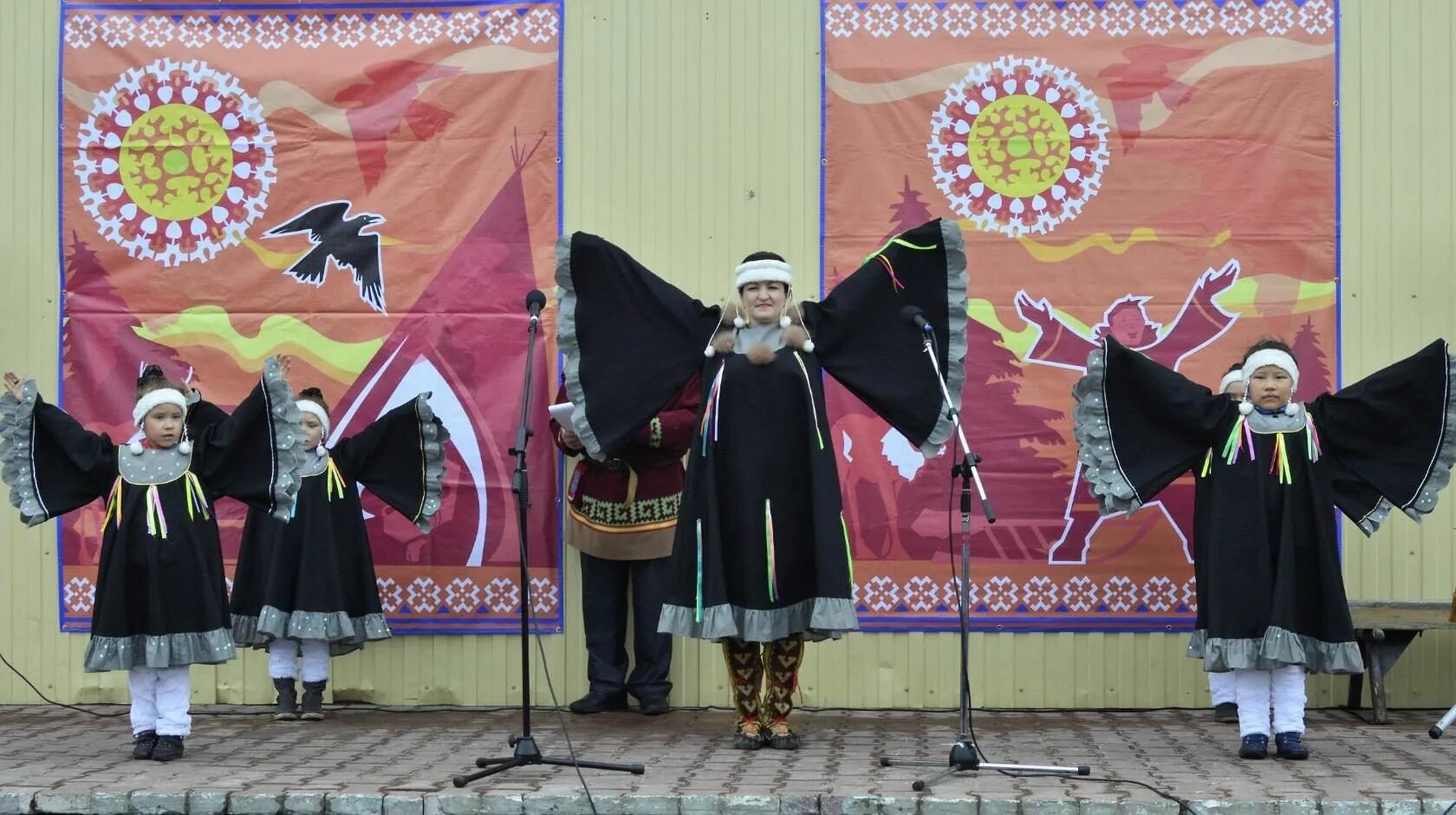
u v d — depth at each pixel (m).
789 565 5.47
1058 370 6.59
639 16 6.73
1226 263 6.59
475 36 6.73
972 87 6.63
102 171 6.78
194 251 6.76
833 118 6.64
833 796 4.66
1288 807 4.57
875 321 5.70
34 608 6.79
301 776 5.06
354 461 6.33
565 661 6.64
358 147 6.74
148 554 5.41
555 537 6.64
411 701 6.67
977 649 6.57
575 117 6.73
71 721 6.39
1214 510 5.50
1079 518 6.56
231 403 6.72
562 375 6.61
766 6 6.70
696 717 6.38
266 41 6.77
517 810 4.67
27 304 6.79
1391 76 6.61
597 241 5.66
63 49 6.78
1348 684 6.57
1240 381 6.10
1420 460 5.58
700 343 5.68
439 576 6.67
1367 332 6.59
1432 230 6.58
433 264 6.71
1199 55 6.61
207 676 6.76
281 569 6.18
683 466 6.44
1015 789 4.80
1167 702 6.54
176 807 4.73
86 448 5.53
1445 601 6.52
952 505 6.59
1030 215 6.61
